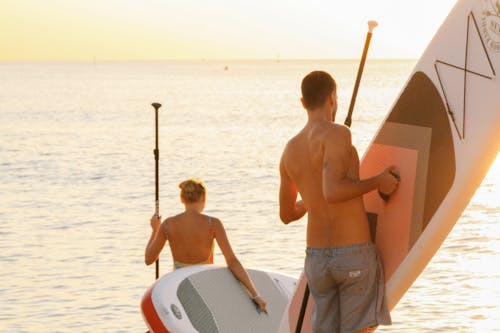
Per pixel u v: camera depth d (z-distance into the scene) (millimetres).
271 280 8789
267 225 22375
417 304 13734
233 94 131625
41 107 91938
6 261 18312
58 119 72625
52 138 53906
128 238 20969
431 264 16625
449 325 12562
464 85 5121
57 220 23969
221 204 26578
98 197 28703
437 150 5191
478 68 5062
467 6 5199
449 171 5105
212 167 37781
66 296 15086
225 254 8516
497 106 4922
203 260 8680
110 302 14641
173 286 8219
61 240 20781
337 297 5434
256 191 29641
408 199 5301
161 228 8719
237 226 22312
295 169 5422
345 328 5309
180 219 8680
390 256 5344
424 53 5406
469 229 20438
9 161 40938
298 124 66938
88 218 24266
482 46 5059
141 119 73062
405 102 5492
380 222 5453
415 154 5320
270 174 35000
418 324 12648
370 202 5555
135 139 53344
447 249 18047
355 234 5258
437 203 5141
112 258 18469
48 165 39156
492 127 4945
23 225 23188
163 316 7922
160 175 35031
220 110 87125
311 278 5426
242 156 42625
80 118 74125
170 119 73375
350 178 5176
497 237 19297
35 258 18578
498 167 35500
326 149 5141
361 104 95375
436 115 5250
